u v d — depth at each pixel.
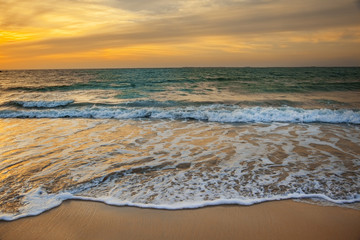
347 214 3.22
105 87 20.03
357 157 5.15
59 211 3.34
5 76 40.53
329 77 28.89
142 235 2.87
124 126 8.38
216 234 2.87
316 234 2.86
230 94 15.60
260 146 5.95
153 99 13.89
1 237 2.85
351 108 11.12
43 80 29.12
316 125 8.30
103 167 4.73
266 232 2.90
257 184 3.99
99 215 3.24
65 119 9.80
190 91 17.19
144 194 3.73
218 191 3.78
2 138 6.88
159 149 5.80
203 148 5.85
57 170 4.60
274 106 11.69
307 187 3.87
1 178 4.28
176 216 3.20
